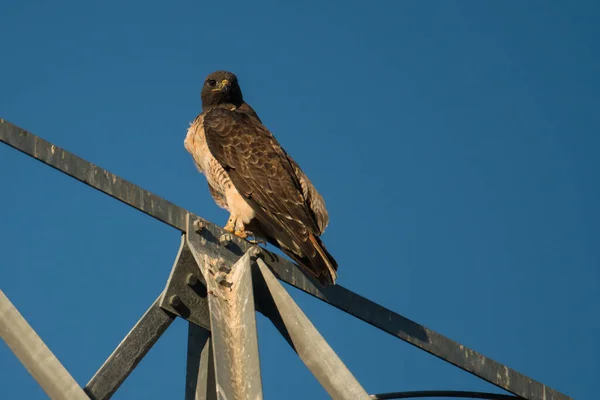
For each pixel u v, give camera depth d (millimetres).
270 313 9453
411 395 11586
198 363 9664
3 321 7934
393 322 10703
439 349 10930
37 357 7844
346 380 8836
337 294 10375
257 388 8086
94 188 8633
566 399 11914
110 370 8859
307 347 9094
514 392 11469
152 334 9281
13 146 8188
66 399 7695
